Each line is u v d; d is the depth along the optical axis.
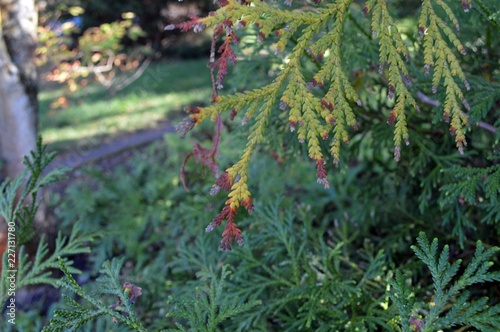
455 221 1.85
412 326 1.28
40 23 4.45
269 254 1.90
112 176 4.71
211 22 1.09
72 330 1.25
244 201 1.10
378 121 2.08
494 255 1.82
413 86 1.62
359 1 2.14
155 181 4.20
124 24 5.02
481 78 1.56
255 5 1.13
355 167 2.97
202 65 11.44
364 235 2.31
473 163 1.96
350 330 1.54
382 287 1.81
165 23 9.45
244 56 2.16
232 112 1.10
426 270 1.98
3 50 3.25
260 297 1.84
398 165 2.19
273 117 1.90
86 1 7.95
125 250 3.81
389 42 1.16
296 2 1.82
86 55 4.75
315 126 1.10
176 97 9.13
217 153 1.36
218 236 2.38
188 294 1.85
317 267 1.96
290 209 2.05
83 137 7.17
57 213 4.42
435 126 1.95
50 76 4.46
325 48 1.15
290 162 2.18
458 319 1.16
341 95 1.13
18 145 3.39
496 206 1.45
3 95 3.31
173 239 3.47
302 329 1.65
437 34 1.16
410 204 2.23
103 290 1.37
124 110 8.41
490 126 1.67
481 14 1.54
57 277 3.33
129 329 1.84
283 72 1.14
